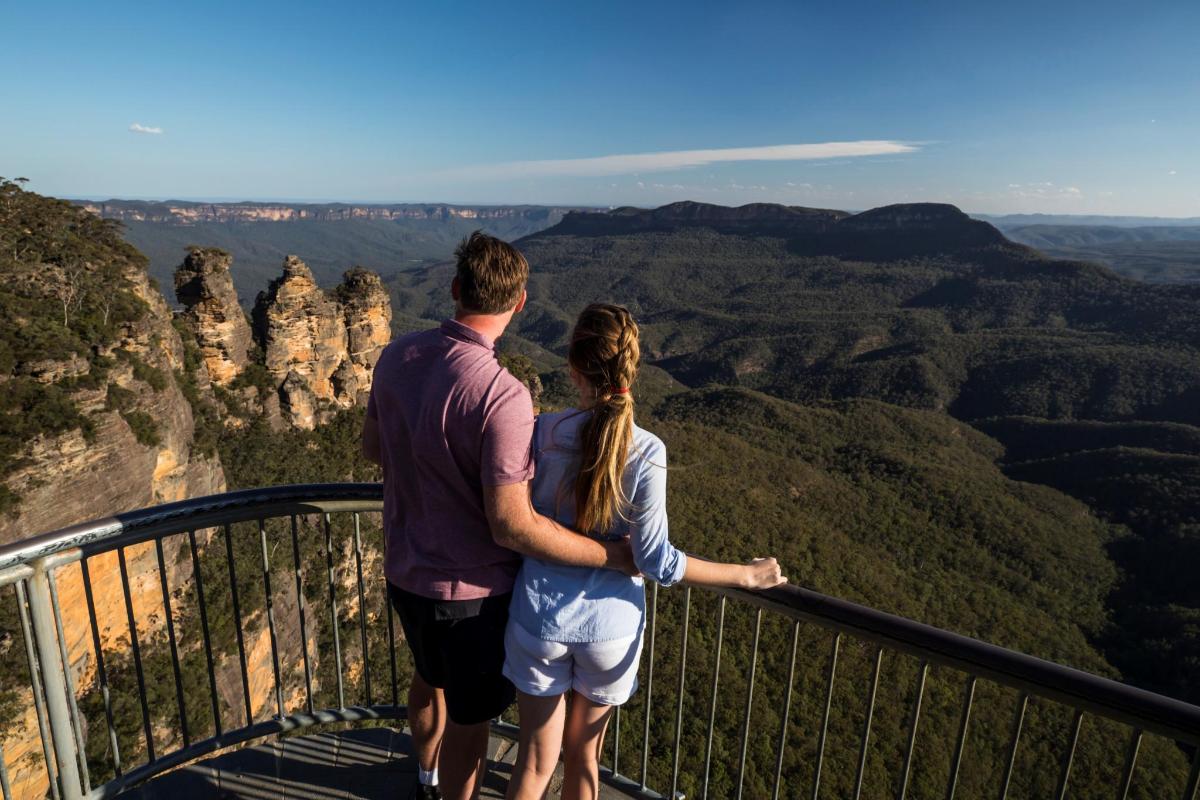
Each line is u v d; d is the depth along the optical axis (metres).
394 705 3.75
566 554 2.30
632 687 2.56
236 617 3.38
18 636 15.06
